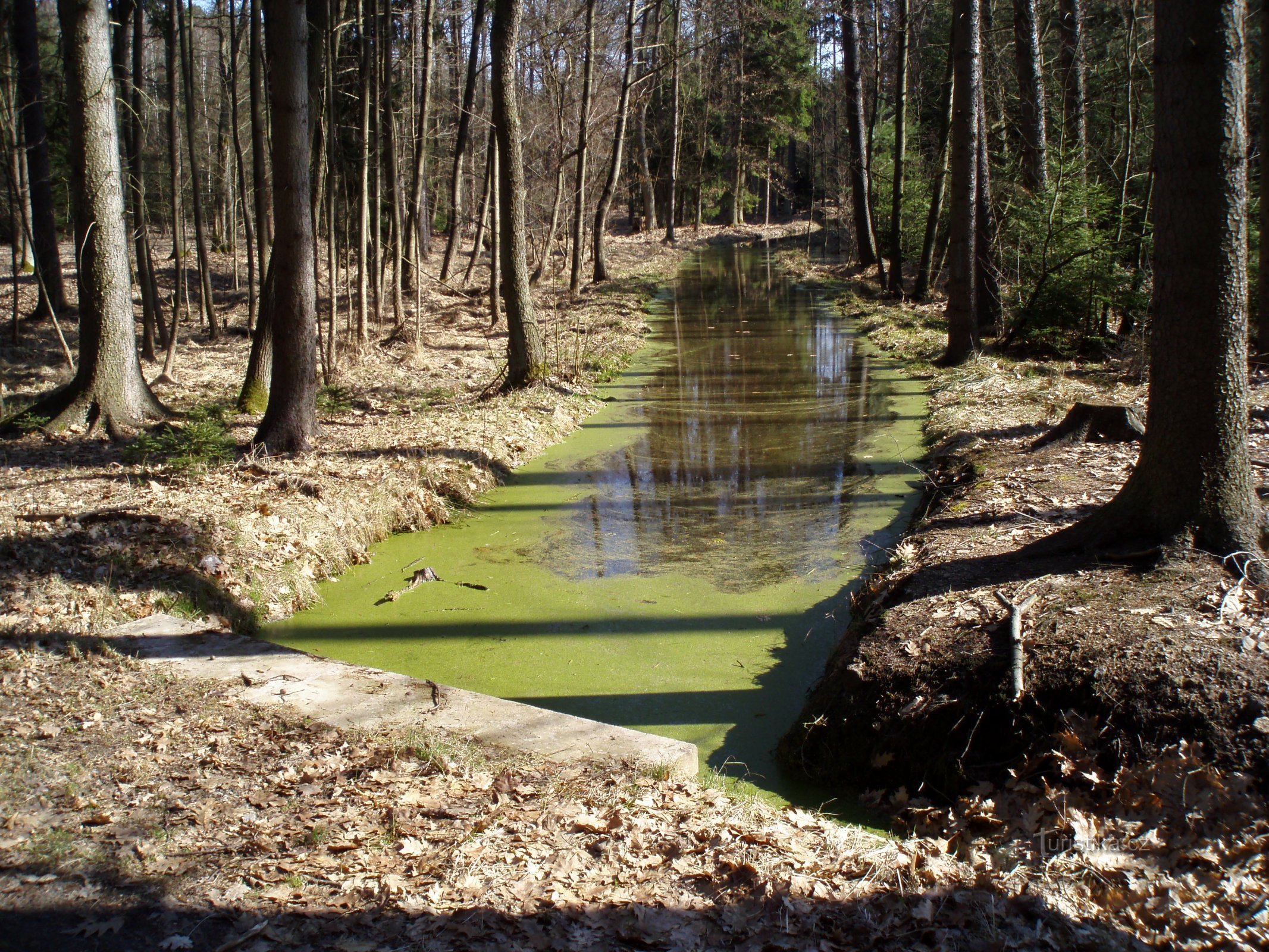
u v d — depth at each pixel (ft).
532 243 106.32
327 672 18.93
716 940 11.01
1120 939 10.88
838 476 34.45
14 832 13.08
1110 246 48.85
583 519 31.24
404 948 10.75
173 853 12.62
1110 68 56.13
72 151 34.71
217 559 24.20
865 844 13.37
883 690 16.62
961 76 47.42
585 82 81.66
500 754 15.60
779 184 205.98
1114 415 29.66
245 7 57.41
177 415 38.45
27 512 25.61
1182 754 13.33
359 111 56.90
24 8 57.67
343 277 84.48
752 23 130.00
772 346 64.23
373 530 29.48
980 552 20.95
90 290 35.35
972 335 50.52
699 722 18.65
